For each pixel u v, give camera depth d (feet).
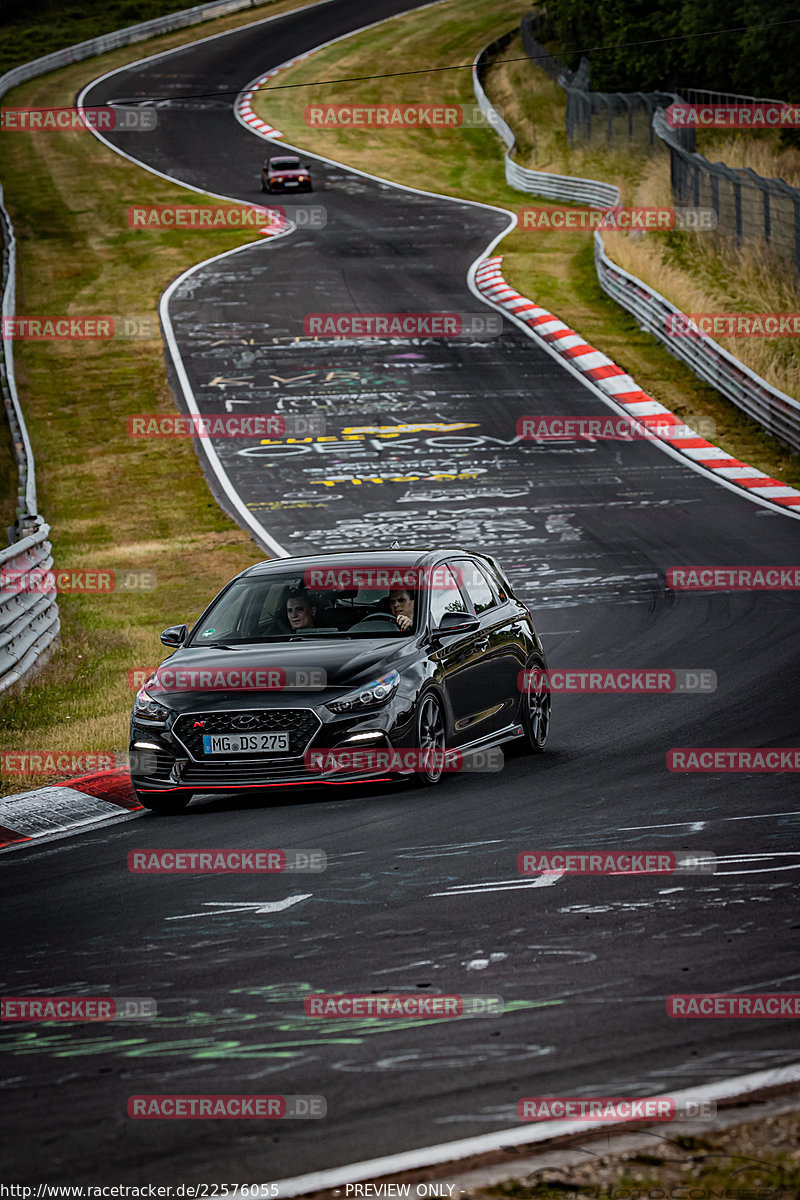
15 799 78.48
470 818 67.15
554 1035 38.91
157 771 73.72
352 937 49.19
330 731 71.97
